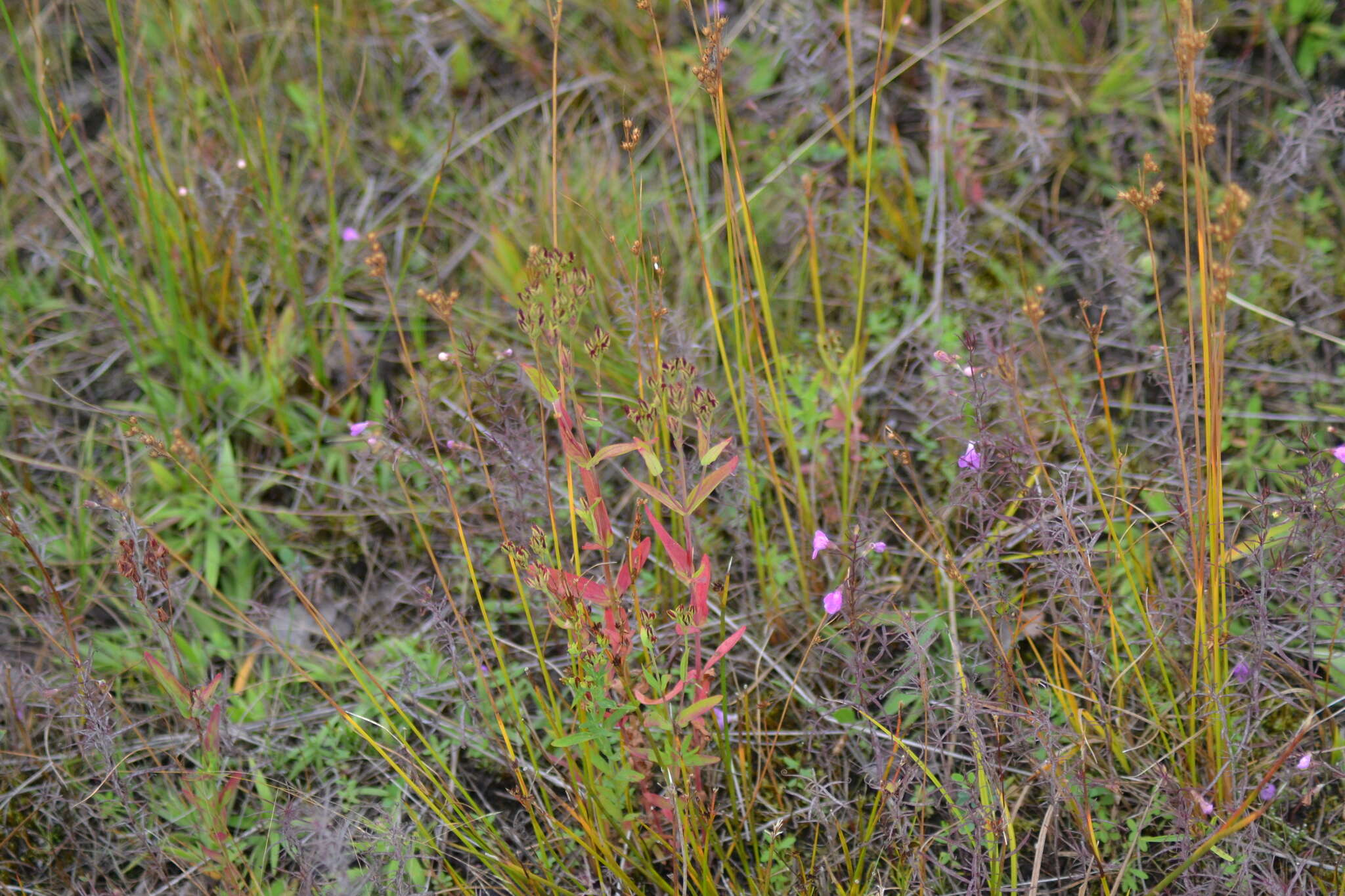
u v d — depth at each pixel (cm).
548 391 184
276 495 297
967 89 352
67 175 277
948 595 244
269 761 245
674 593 263
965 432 273
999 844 213
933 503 275
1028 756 221
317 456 302
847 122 346
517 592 272
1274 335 294
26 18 358
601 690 186
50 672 256
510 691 219
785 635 259
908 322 310
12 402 302
